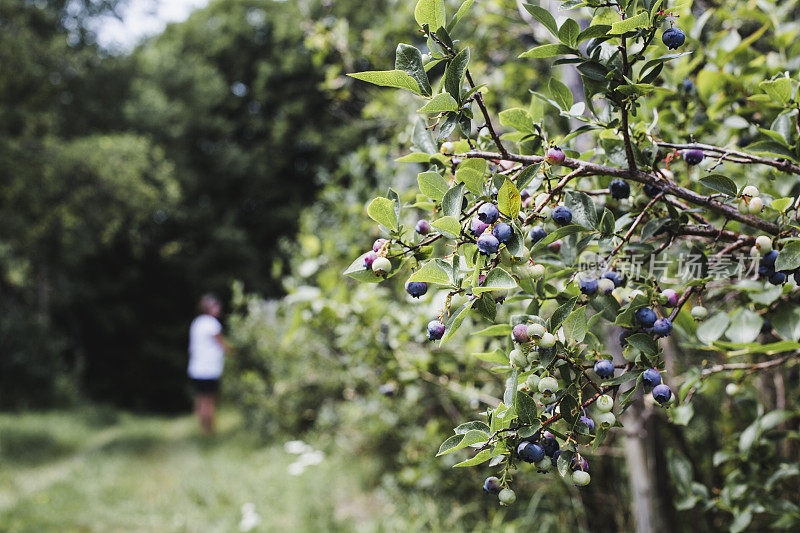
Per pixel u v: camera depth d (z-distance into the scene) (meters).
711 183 1.13
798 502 2.13
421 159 1.19
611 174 1.10
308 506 3.85
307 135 13.20
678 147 1.20
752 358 2.06
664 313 1.56
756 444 1.85
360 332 2.63
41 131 10.08
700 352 2.41
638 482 2.27
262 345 6.25
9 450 5.91
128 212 10.12
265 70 13.48
